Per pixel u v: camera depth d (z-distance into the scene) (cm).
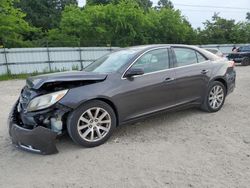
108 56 602
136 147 473
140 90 520
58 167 416
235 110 674
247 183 351
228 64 686
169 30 3628
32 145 446
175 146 471
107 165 414
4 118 715
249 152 438
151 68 549
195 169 390
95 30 3394
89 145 475
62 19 3553
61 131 461
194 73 602
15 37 2934
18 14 2952
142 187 353
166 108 565
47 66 2459
